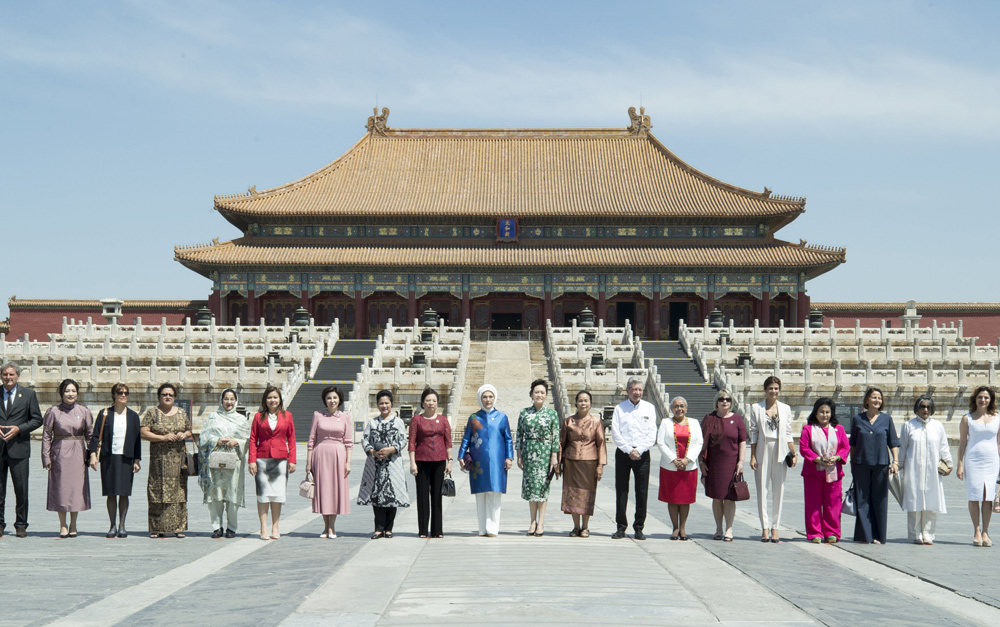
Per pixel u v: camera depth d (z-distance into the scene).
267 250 106.44
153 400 58.41
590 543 18.19
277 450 19.02
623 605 12.14
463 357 62.94
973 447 18.95
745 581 14.12
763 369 63.50
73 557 16.50
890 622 11.64
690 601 12.50
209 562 15.91
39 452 47.78
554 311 111.19
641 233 110.56
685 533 19.17
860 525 19.06
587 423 19.28
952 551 18.02
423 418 19.09
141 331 73.75
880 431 19.12
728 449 18.88
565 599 12.46
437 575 14.25
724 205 109.69
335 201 111.12
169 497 19.20
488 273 106.50
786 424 19.31
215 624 11.14
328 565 15.23
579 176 116.62
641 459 19.08
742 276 105.75
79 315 105.56
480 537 19.08
